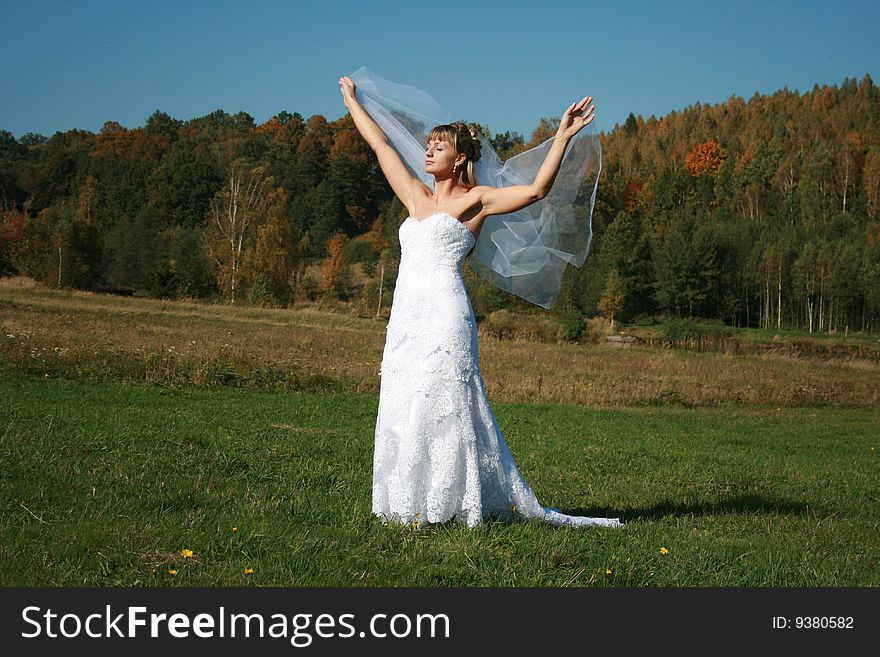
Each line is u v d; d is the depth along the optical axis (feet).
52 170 480.23
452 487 18.33
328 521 18.93
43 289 149.59
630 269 274.16
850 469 41.39
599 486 29.14
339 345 97.09
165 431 31.42
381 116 21.35
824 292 279.28
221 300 199.72
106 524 16.60
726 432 56.39
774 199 391.86
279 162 481.05
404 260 19.22
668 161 524.93
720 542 19.63
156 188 411.95
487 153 20.70
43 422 30.07
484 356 98.68
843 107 562.25
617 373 92.99
